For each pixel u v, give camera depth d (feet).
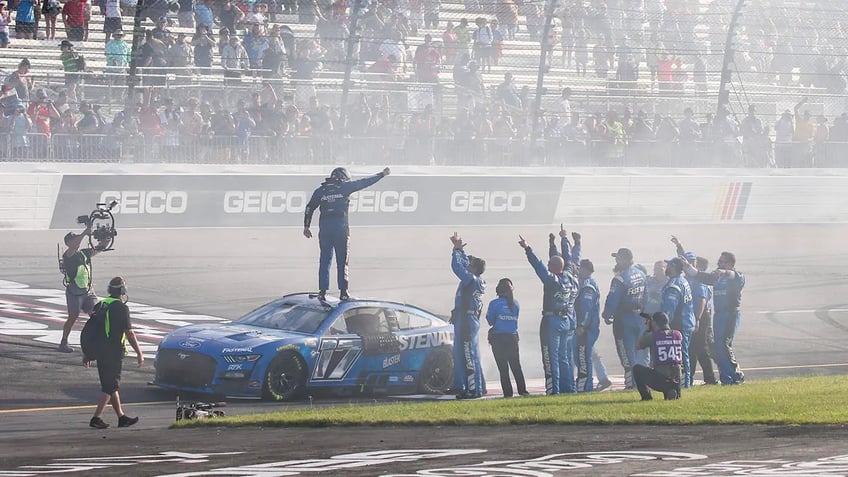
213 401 89.30
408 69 176.86
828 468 48.03
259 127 164.25
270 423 70.28
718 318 96.73
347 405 85.71
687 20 194.90
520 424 67.62
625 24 191.93
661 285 97.86
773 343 125.08
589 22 188.44
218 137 161.07
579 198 184.34
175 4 160.35
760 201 198.90
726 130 195.31
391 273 146.72
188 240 154.51
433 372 97.81
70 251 103.60
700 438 59.00
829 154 205.16
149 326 115.44
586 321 93.66
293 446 59.26
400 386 96.02
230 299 129.29
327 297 97.30
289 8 171.12
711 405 72.54
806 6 205.77
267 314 96.32
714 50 194.18
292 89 169.48
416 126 173.58
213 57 163.73
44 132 151.84
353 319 94.58
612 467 49.57
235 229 161.79
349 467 51.16
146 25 164.14
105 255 143.95
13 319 114.93
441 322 99.30
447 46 179.73
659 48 189.88
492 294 140.56
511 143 180.86
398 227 172.24
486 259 158.51
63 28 165.48
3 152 149.48
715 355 97.19
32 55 164.86
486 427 66.80
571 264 94.53
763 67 203.00
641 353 94.58
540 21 187.52
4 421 77.97
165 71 160.15
